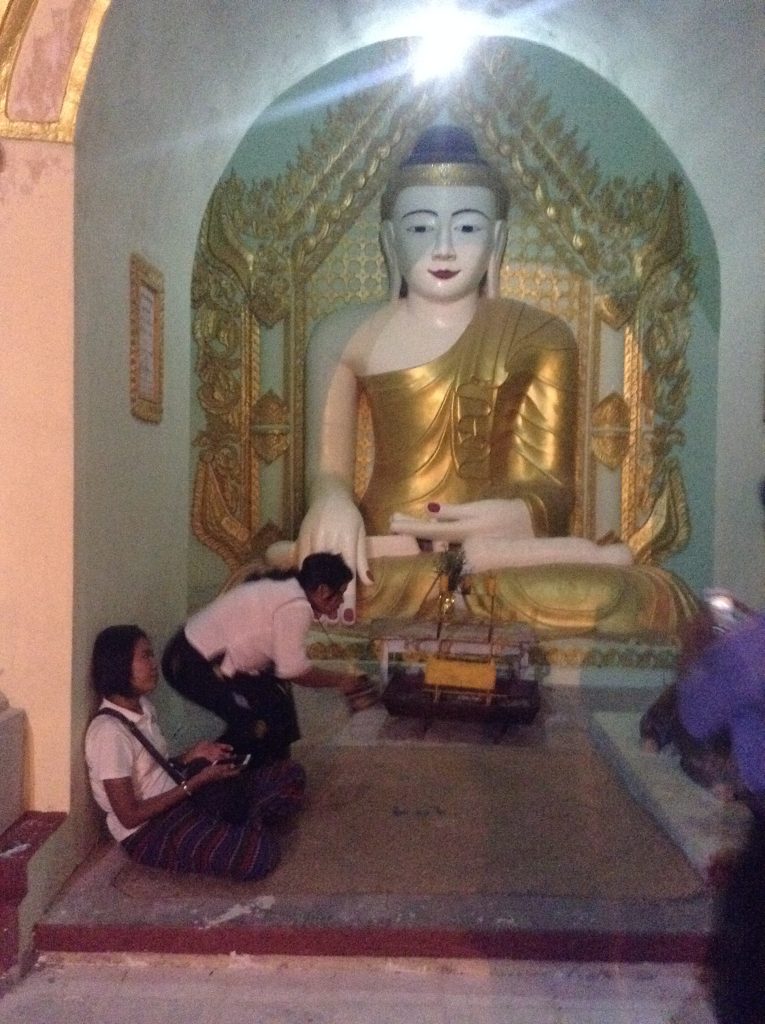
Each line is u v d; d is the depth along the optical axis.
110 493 3.59
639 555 6.50
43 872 2.99
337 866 3.29
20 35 3.04
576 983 2.82
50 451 3.13
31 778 3.17
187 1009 2.70
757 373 5.77
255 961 2.91
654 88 5.93
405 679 4.86
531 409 6.41
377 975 2.86
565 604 5.63
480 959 2.89
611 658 5.59
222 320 6.27
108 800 3.15
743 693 2.03
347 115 6.40
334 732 4.72
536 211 6.54
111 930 2.92
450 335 6.40
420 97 6.42
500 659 4.84
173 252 4.59
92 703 3.37
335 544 5.77
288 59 5.64
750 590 5.85
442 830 3.58
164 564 4.42
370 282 6.64
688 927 2.90
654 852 3.40
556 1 5.74
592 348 6.57
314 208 6.49
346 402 6.45
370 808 3.78
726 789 3.53
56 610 3.15
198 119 4.64
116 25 3.18
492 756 4.39
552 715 5.00
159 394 4.28
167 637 4.46
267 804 3.51
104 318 3.48
